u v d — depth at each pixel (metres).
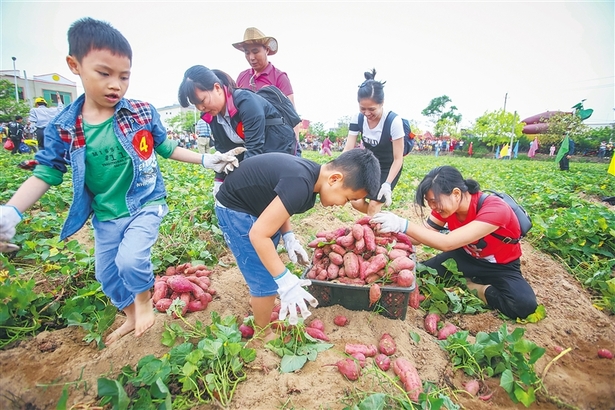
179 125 56.94
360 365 2.45
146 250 2.41
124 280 2.38
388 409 2.19
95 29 2.00
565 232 4.82
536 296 3.69
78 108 2.23
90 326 2.83
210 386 2.22
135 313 2.58
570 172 15.38
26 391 2.33
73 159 2.23
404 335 2.90
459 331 2.88
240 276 3.78
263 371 2.46
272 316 2.94
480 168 18.44
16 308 2.86
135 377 2.34
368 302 3.03
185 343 2.53
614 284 3.68
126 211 2.47
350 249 3.17
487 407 2.36
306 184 2.30
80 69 2.06
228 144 3.76
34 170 2.20
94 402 2.28
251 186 2.45
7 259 3.74
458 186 3.04
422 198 3.11
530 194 8.70
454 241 3.00
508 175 13.45
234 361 2.39
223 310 3.17
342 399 2.23
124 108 2.34
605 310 3.69
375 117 4.39
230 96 3.40
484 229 3.06
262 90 3.85
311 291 3.15
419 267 3.63
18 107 28.61
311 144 44.41
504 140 42.22
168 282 3.12
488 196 3.26
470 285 3.63
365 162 2.29
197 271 3.47
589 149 37.03
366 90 4.22
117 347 2.64
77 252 3.71
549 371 2.66
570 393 2.50
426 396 2.10
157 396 2.20
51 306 3.09
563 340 3.06
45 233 4.73
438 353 2.78
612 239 4.75
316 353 2.55
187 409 2.23
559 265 4.53
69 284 3.48
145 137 2.45
